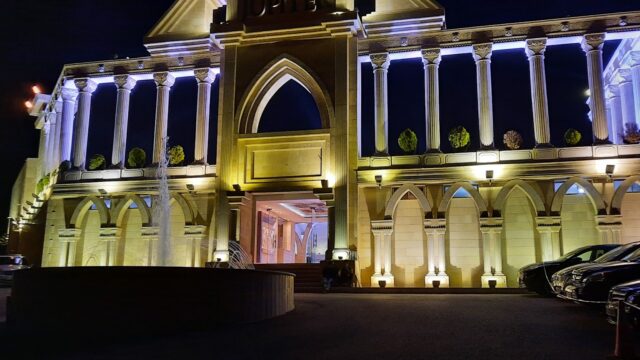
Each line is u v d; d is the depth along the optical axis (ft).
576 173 86.02
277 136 94.27
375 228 90.74
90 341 33.73
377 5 97.60
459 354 28.43
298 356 28.43
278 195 95.55
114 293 36.73
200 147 100.07
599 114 87.71
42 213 107.96
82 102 105.91
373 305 51.75
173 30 104.17
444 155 90.84
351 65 94.79
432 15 94.48
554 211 85.81
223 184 94.63
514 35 92.53
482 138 90.68
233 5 100.37
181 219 99.19
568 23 90.89
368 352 29.19
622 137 87.40
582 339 32.35
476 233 88.69
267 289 43.37
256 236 97.76
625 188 84.23
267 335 35.12
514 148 89.40
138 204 99.25
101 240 99.55
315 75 94.38
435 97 93.35
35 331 37.01
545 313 44.06
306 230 126.82
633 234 84.12
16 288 39.50
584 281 43.55
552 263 60.49
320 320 41.83
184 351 30.09
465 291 72.18
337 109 92.79
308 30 95.40
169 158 101.71
